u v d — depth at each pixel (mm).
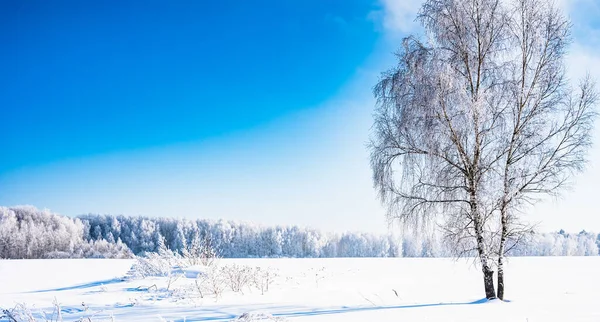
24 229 82500
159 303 11547
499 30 12016
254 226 106500
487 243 11406
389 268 28344
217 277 14359
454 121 11750
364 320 7516
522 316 7973
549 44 11766
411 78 12492
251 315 6793
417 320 7484
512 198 11383
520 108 11797
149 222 103062
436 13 12305
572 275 23781
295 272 23531
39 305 11141
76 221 98438
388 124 13008
